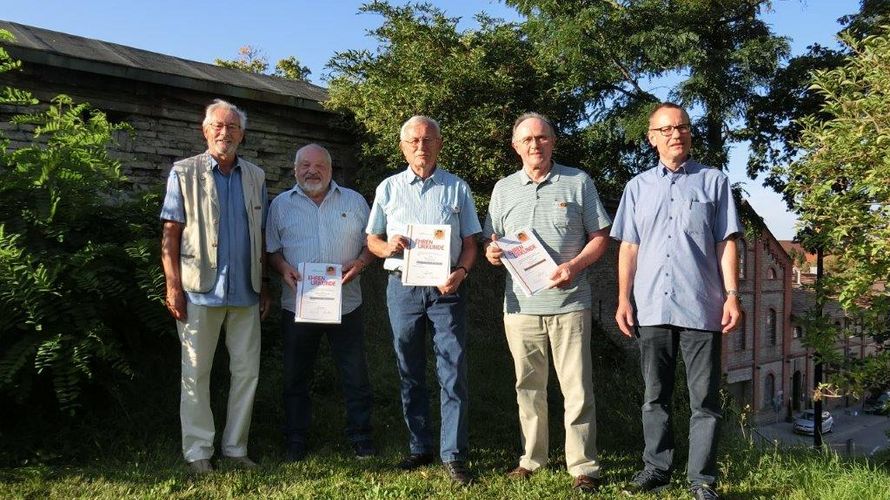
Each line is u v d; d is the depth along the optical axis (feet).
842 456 15.40
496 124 25.14
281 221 14.32
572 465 13.12
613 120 32.96
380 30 27.53
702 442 12.28
